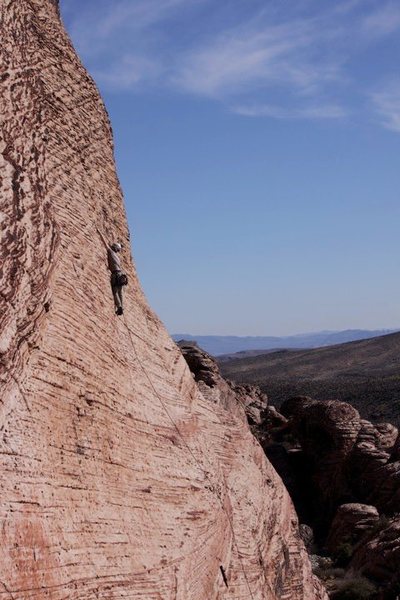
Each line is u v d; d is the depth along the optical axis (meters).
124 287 15.65
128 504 12.05
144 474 13.16
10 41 10.89
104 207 15.35
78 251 12.76
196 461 16.31
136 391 14.17
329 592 34.66
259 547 19.84
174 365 18.11
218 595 15.54
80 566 9.73
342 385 121.81
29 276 9.12
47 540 9.03
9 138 9.70
